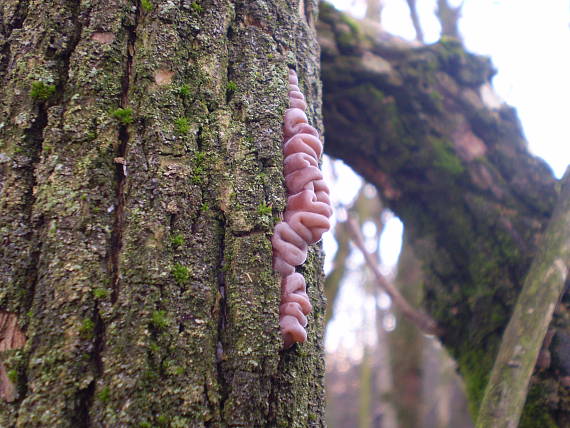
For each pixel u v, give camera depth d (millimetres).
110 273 159
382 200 480
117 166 169
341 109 426
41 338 151
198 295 165
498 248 412
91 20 177
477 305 414
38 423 144
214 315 168
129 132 171
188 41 187
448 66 426
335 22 414
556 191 411
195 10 190
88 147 166
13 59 174
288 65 209
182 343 158
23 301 155
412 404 704
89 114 169
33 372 149
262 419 166
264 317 170
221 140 183
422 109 422
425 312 454
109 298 156
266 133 189
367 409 1113
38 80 169
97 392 150
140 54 178
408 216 461
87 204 162
